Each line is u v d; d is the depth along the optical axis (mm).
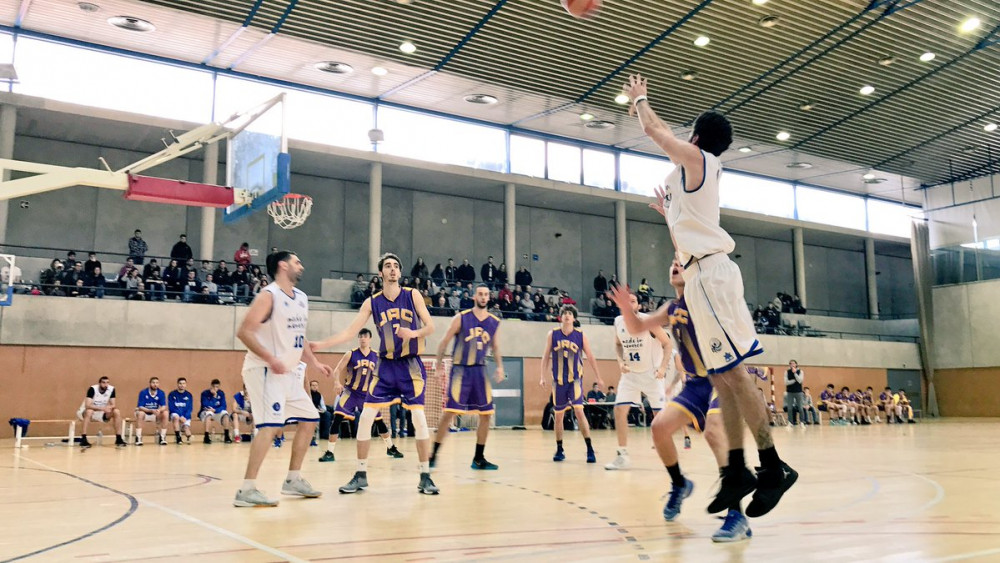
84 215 20984
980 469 7961
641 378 8344
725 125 3705
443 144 23781
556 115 23578
